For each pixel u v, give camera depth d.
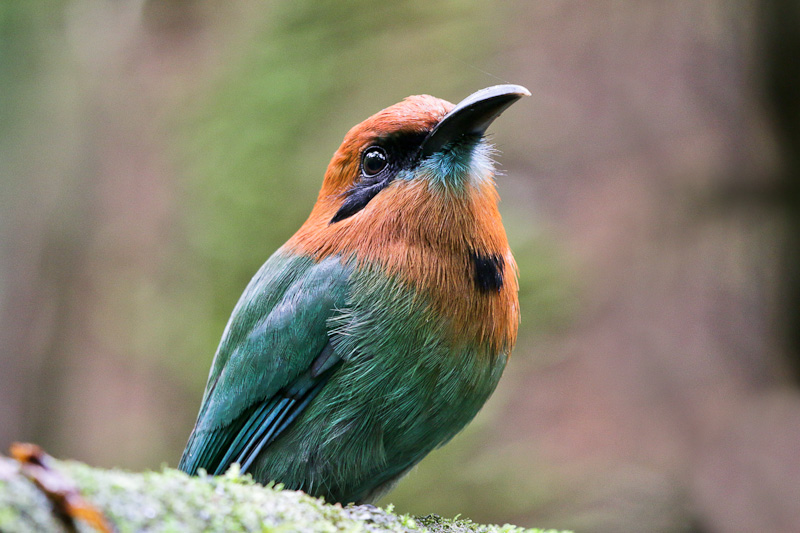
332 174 6.82
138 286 20.20
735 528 13.03
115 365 20.05
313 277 6.29
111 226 22.05
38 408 21.61
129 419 18.84
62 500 3.18
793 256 14.39
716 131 15.08
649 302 14.82
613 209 15.45
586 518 12.70
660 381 14.34
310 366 6.25
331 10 19.09
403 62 17.80
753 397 14.09
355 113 17.58
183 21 24.06
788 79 14.40
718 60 15.13
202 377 17.67
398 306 5.98
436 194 6.09
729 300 14.59
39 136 24.03
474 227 6.11
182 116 21.34
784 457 13.33
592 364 14.55
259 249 17.28
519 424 14.04
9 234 23.25
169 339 18.36
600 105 16.12
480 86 16.86
